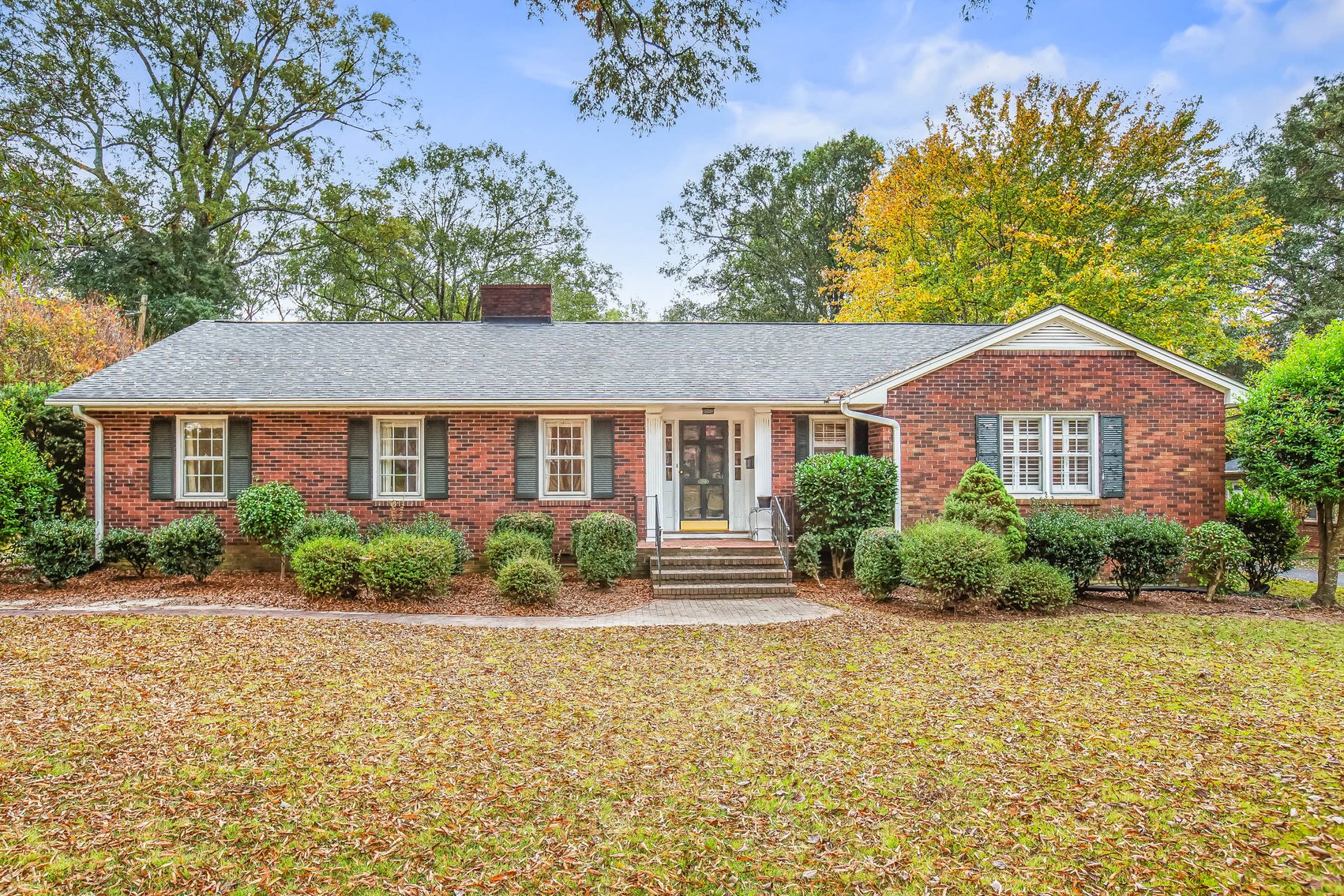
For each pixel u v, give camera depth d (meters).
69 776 5.26
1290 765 5.55
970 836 4.59
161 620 10.10
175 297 27.02
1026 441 13.82
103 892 3.94
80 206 24.88
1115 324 23.75
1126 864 4.27
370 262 32.12
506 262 37.03
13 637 9.06
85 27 25.81
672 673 8.00
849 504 13.35
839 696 7.17
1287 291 32.16
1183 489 13.76
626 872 4.20
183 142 29.11
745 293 39.16
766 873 4.19
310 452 14.13
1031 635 9.70
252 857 4.30
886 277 27.75
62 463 15.09
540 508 14.38
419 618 10.76
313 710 6.68
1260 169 32.19
